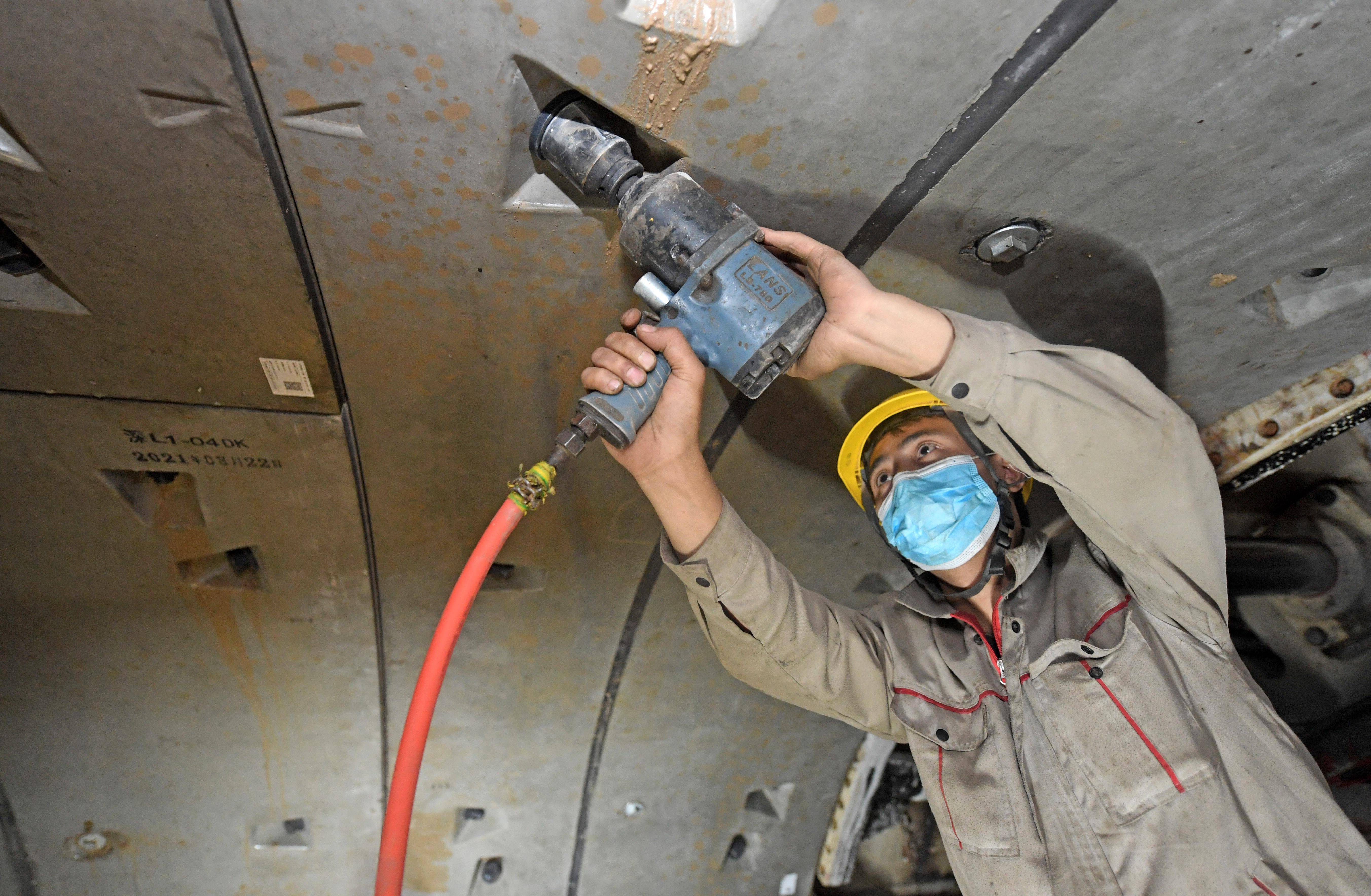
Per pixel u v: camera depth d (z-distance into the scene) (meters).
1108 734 1.21
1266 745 1.20
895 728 1.50
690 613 1.88
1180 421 1.09
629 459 1.18
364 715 1.85
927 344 1.05
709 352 1.07
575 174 1.05
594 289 1.24
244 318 1.21
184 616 1.63
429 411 1.39
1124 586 1.31
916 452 1.51
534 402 1.40
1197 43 0.99
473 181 1.07
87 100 0.93
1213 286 1.40
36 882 1.86
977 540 1.37
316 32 0.90
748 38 0.94
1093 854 1.18
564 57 0.95
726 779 2.28
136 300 1.17
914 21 0.95
